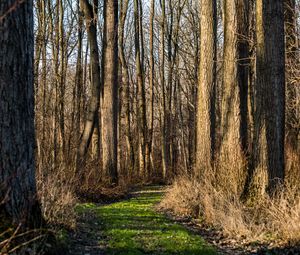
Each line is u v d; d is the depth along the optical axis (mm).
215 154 13000
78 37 23719
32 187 5344
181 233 8148
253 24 17328
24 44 5238
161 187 23203
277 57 10398
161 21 33031
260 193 10352
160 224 9211
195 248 7023
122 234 7910
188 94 38875
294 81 12992
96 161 17609
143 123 29438
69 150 18500
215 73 13625
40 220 5410
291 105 13445
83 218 9383
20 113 5172
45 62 20531
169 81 31734
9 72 5070
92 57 16531
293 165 10891
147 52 36781
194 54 32375
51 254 5430
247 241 7914
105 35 17516
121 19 28406
